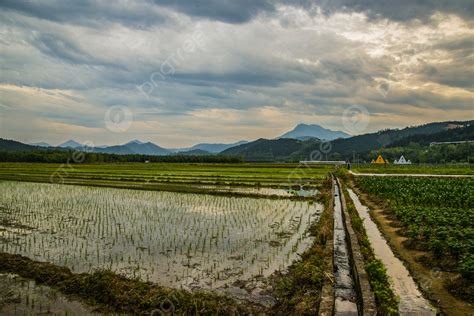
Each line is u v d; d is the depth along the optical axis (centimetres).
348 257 1277
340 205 2520
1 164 9631
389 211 2217
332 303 825
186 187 3828
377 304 788
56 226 1877
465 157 12438
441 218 1648
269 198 3042
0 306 951
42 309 934
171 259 1312
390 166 9606
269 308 910
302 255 1310
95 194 3300
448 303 892
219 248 1458
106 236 1656
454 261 1156
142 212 2312
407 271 1136
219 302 919
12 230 1786
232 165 9600
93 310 929
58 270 1159
